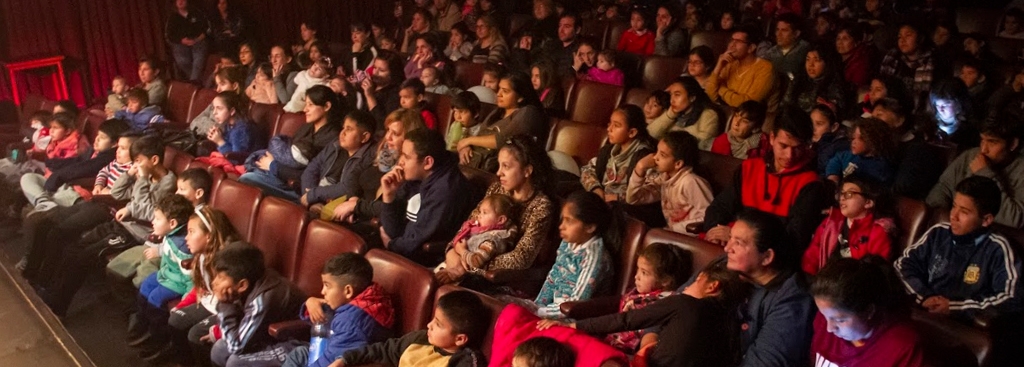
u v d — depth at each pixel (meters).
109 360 3.87
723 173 3.76
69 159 5.25
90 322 4.23
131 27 8.17
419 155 3.64
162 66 6.61
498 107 4.88
